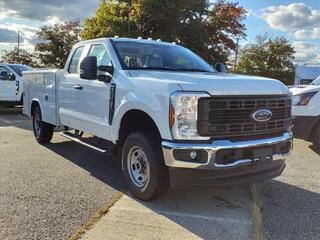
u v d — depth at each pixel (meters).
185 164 4.54
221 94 4.56
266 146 4.89
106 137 5.96
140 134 5.14
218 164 4.52
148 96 4.93
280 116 5.15
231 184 4.66
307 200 5.43
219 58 30.42
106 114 5.90
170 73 5.34
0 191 5.54
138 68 5.86
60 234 4.19
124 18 26.61
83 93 6.59
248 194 5.63
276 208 5.11
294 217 4.81
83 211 4.85
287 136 5.23
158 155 4.93
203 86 4.55
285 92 5.23
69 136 7.16
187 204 5.18
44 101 8.35
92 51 6.68
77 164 7.17
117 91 5.58
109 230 4.32
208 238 4.17
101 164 7.20
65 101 7.33
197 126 4.50
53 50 42.91
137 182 5.31
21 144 8.98
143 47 6.42
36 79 8.76
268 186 6.03
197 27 28.02
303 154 8.27
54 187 5.78
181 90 4.54
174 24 26.92
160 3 25.89
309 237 4.25
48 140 8.96
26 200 5.20
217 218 4.73
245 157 4.70
